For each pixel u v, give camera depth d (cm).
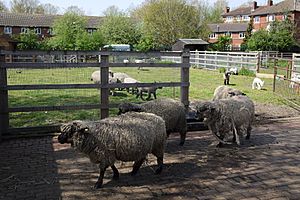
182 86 877
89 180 553
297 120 995
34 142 755
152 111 667
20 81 1712
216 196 498
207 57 3167
